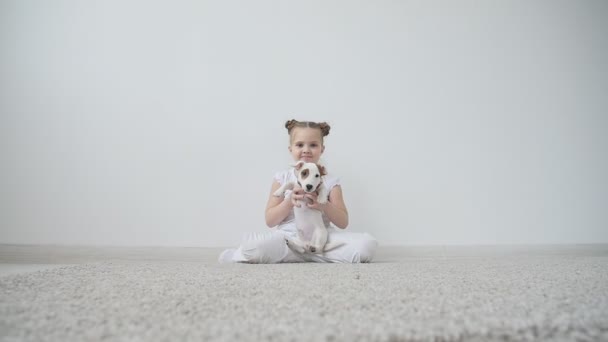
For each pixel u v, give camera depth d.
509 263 1.73
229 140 2.46
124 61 2.43
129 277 1.24
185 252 2.37
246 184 2.45
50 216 2.33
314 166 1.92
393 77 2.54
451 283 1.12
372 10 2.55
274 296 0.95
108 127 2.39
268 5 2.52
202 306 0.86
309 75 2.52
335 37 2.54
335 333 0.68
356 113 2.52
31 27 2.39
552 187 2.52
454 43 2.56
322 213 2.14
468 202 2.51
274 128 2.48
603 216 2.52
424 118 2.53
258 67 2.50
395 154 2.51
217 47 2.49
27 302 0.91
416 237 2.49
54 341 0.66
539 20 2.55
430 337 0.66
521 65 2.56
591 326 0.74
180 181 2.42
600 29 2.54
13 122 2.35
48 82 2.38
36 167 2.34
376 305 0.86
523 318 0.76
